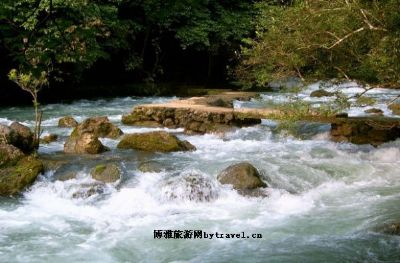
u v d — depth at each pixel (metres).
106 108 16.45
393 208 6.68
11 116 14.38
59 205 6.97
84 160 8.51
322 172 8.20
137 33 21.98
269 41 9.07
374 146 10.12
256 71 11.04
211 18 23.12
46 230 6.12
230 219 6.41
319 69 8.64
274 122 12.30
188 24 22.20
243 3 23.61
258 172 7.76
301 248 5.50
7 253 5.46
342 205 6.89
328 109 8.02
